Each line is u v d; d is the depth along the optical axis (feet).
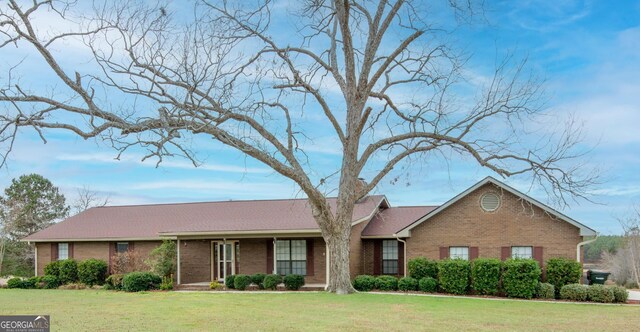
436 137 69.97
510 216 74.23
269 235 82.53
